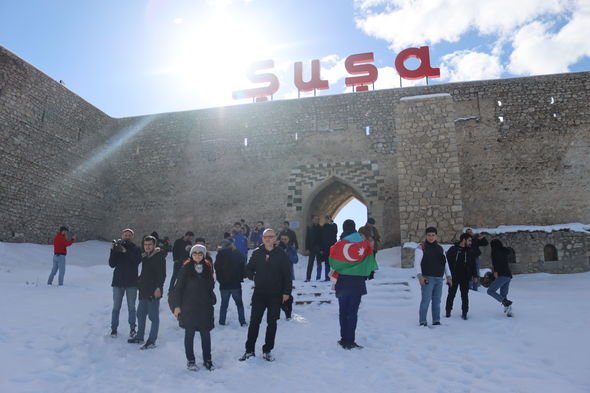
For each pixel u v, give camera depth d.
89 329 6.75
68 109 19.31
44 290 9.49
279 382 4.56
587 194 17.64
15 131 16.47
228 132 21.22
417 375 4.68
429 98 14.55
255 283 5.54
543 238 15.45
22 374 4.68
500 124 18.91
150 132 22.11
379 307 8.34
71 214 19.16
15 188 16.36
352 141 19.75
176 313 5.23
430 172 14.01
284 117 20.75
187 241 9.91
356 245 5.96
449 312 7.50
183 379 4.78
